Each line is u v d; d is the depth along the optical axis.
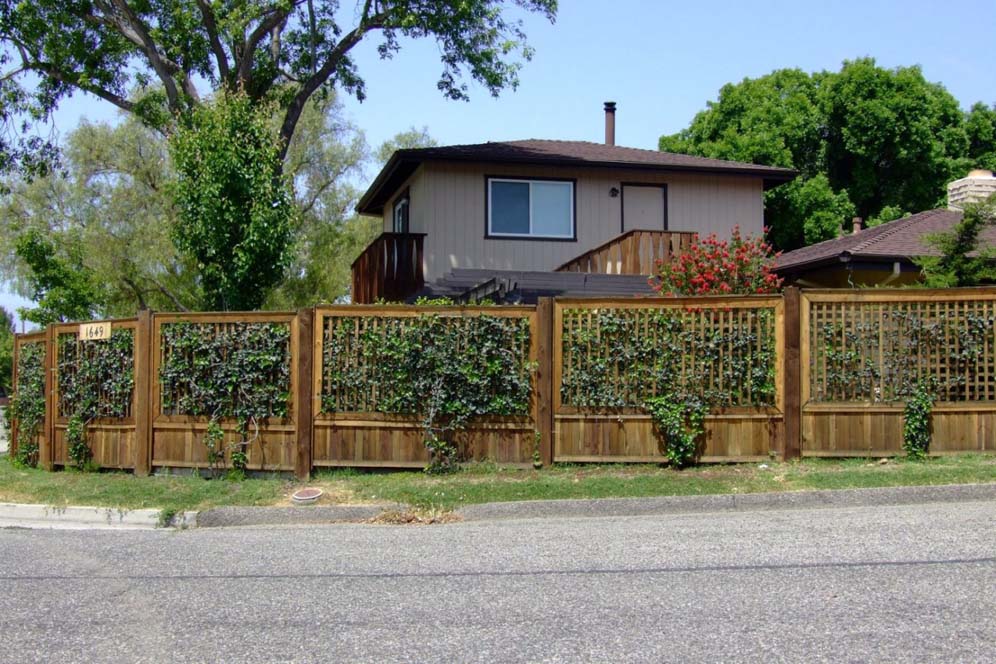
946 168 34.16
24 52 21.66
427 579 7.02
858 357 10.69
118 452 12.00
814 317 10.73
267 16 20.80
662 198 21.69
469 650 5.32
